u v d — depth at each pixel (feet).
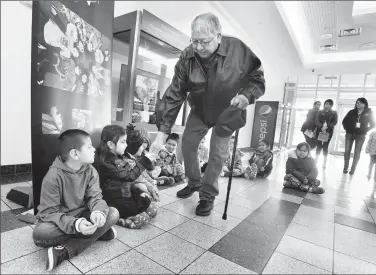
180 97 5.97
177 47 9.42
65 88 4.89
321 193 7.92
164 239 4.28
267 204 6.76
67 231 3.39
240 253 3.97
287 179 8.87
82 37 5.26
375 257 4.08
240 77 4.98
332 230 5.14
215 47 4.71
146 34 8.41
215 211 5.95
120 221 4.70
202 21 4.23
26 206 5.23
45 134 4.51
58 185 3.71
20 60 7.14
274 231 4.94
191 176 6.72
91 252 3.71
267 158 10.64
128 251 3.80
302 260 3.88
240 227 5.03
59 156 3.93
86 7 5.35
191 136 6.23
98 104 5.78
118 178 4.67
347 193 7.57
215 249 4.04
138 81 9.09
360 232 5.08
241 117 4.82
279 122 18.30
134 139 5.64
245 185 9.01
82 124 5.35
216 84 5.14
